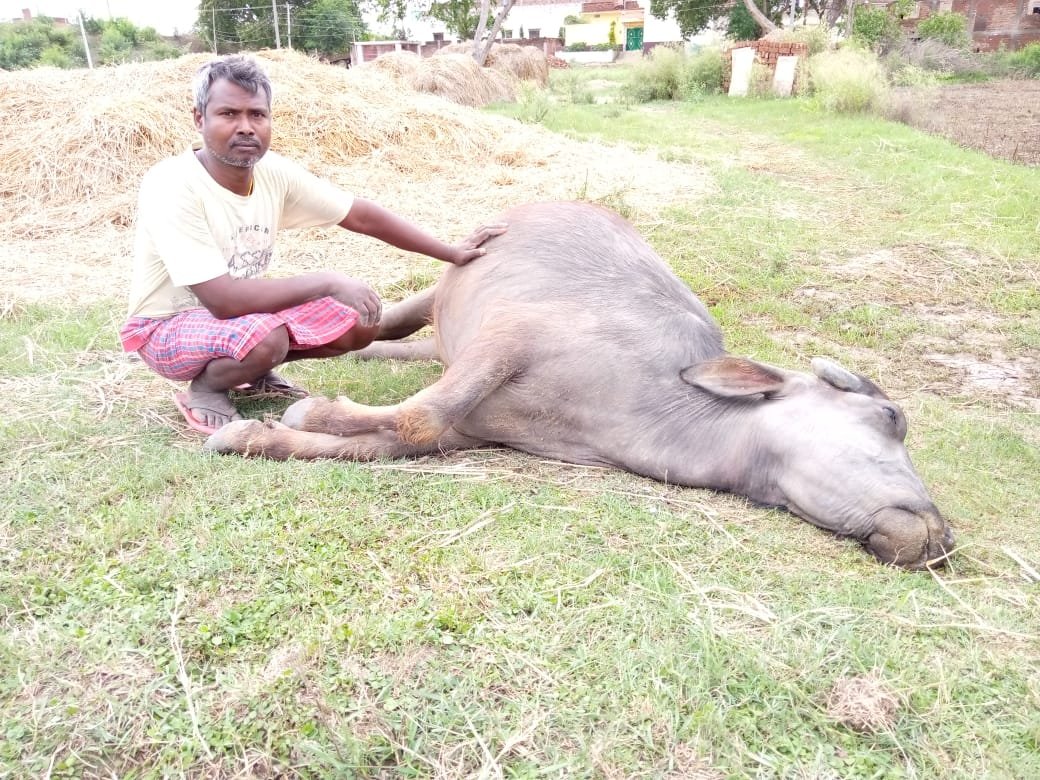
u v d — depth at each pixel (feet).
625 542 10.80
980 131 50.44
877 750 7.91
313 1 141.18
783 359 16.83
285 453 12.34
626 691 8.31
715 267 21.98
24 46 119.24
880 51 97.40
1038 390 16.14
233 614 8.98
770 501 11.80
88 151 26.03
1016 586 10.38
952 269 22.56
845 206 29.04
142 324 12.99
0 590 9.26
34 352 15.49
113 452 12.18
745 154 40.40
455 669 8.54
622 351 12.36
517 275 13.56
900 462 11.00
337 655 8.60
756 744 7.88
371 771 7.49
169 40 148.56
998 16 127.24
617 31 199.31
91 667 8.30
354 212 13.67
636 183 30.48
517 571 10.07
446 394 11.94
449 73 66.39
